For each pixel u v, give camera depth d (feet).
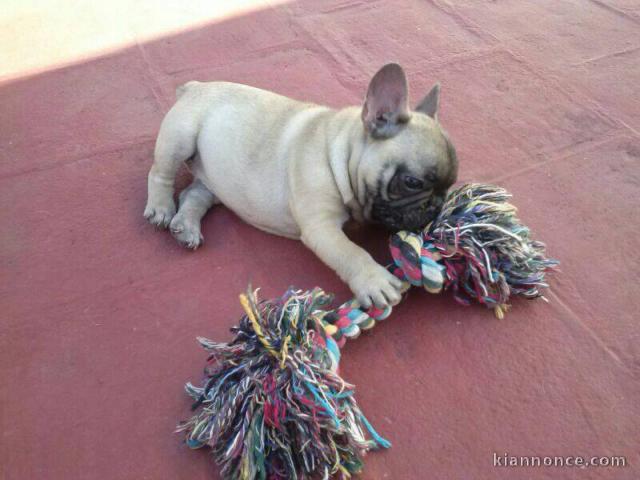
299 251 1.96
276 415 1.32
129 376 1.62
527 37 2.99
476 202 1.73
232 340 1.54
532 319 1.72
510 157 2.28
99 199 2.16
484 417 1.51
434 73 2.75
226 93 2.01
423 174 1.63
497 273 1.66
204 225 2.07
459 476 1.40
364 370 1.61
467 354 1.64
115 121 2.53
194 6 3.33
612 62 2.79
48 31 3.15
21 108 2.62
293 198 1.81
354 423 1.39
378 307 1.60
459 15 3.18
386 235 2.00
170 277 1.89
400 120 1.68
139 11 3.30
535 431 1.48
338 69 2.81
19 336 1.73
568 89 2.63
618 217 2.03
